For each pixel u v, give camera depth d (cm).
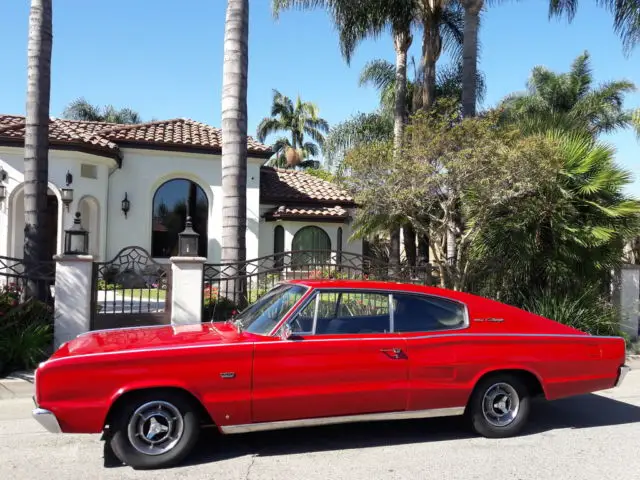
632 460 473
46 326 759
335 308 498
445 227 986
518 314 541
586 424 582
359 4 1506
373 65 2109
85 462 457
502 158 855
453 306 526
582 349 534
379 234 1866
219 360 444
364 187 913
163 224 1814
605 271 1009
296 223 2022
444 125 893
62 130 1591
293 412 459
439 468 448
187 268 844
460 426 562
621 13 1405
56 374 417
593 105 2484
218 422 444
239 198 974
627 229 970
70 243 797
